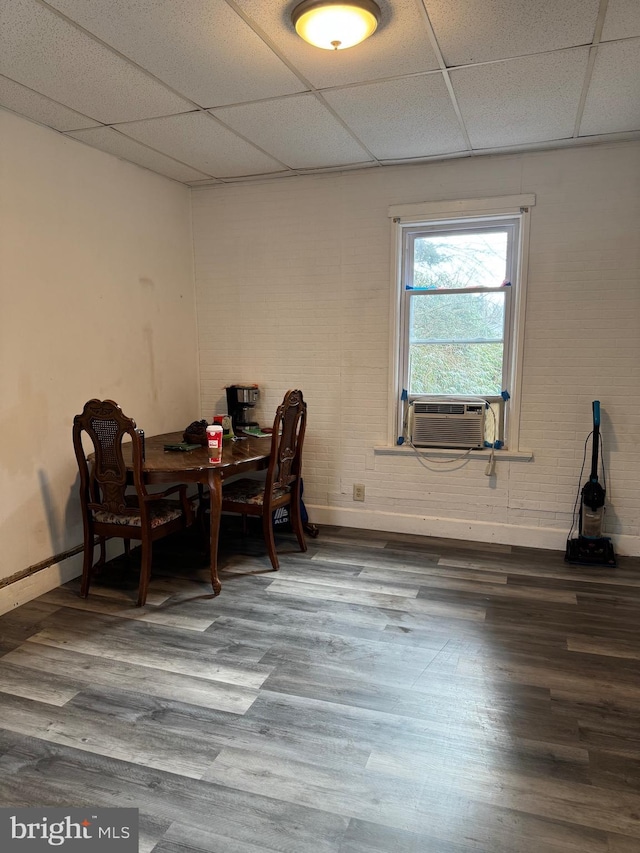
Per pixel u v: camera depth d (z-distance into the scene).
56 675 2.28
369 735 1.93
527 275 3.50
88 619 2.74
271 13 1.92
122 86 2.47
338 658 2.40
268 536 3.31
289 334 4.10
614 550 3.55
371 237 3.79
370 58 2.24
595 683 2.21
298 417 3.48
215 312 4.28
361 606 2.87
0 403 2.74
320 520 4.19
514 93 2.57
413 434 3.88
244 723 1.99
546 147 3.31
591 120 2.89
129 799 1.66
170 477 2.92
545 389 3.57
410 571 3.31
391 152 3.38
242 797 1.67
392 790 1.69
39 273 2.92
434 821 1.58
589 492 3.35
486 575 3.25
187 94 2.56
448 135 3.09
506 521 3.76
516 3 1.86
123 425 2.72
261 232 4.05
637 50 2.18
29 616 2.77
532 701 2.11
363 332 3.91
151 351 3.84
